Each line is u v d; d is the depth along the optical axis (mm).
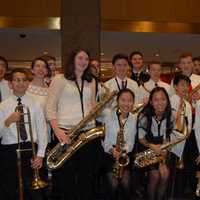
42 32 8781
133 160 3506
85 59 3164
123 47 10727
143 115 3535
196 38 9477
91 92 3295
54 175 3381
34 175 3129
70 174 3227
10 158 3082
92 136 3197
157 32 8625
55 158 3256
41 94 3691
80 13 6441
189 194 3920
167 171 3480
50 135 3539
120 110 3502
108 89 3596
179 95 3791
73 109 3184
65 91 3176
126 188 3391
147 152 3473
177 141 3484
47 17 7703
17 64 12945
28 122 3062
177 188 3844
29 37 9367
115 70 4156
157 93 3484
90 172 3244
